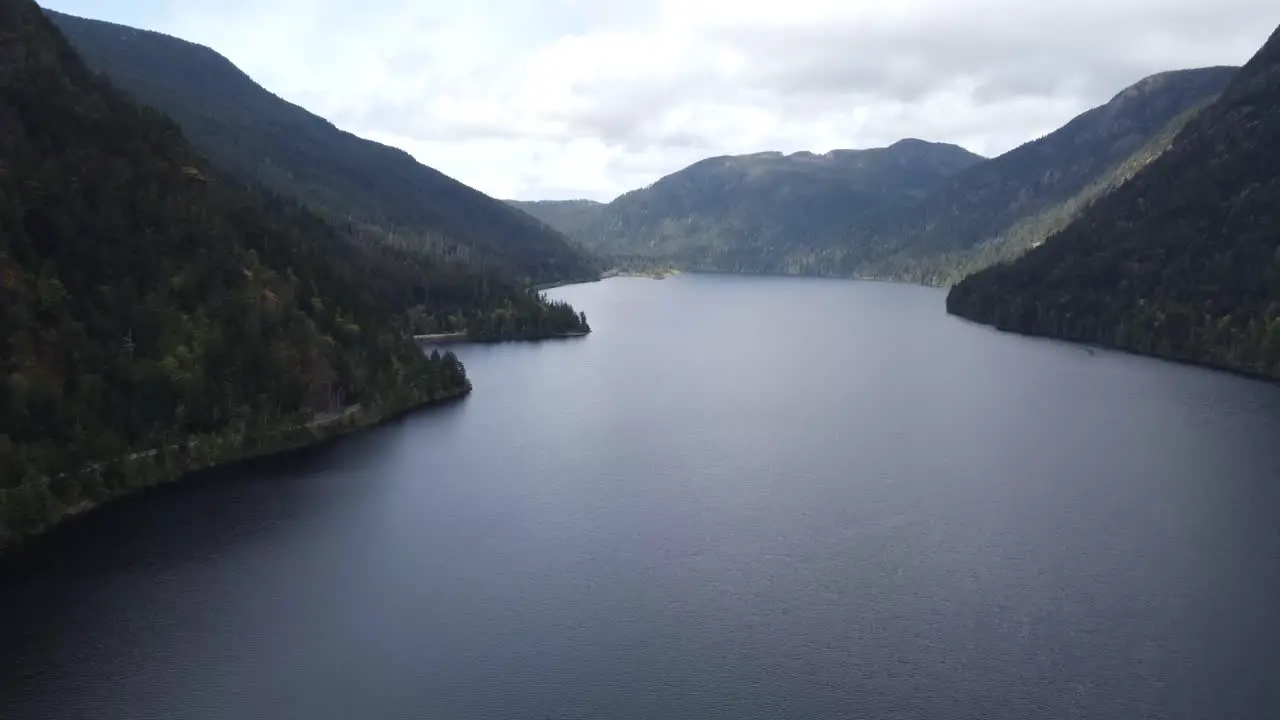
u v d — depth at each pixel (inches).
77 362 5349.4
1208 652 3511.3
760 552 4520.2
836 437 6870.1
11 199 5708.7
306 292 7623.0
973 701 3216.0
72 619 3769.7
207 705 3189.0
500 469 5949.8
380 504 5206.7
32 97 6653.5
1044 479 5684.1
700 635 3683.6
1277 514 4987.7
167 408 5689.0
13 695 3235.7
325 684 3321.9
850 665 3457.2
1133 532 4736.7
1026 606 3909.9
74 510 4867.1
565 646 3599.9
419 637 3661.4
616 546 4601.4
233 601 3949.3
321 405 6860.2
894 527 4857.3
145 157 7190.0
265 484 5497.1
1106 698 3221.0
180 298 6314.0
